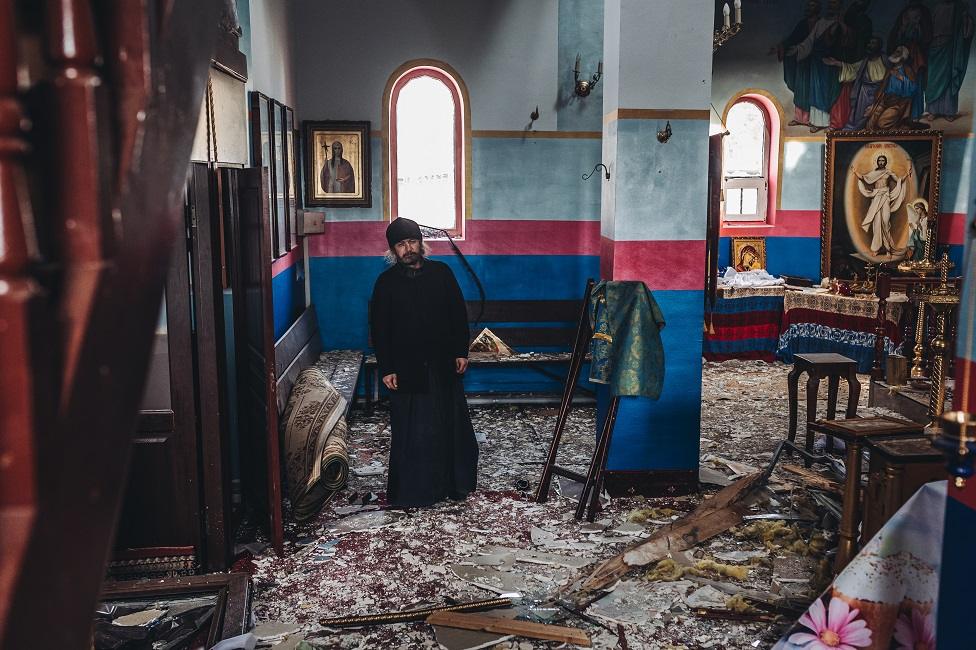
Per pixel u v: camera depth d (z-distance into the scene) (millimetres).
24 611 916
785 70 9148
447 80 7316
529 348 7496
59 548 978
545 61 7277
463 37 7195
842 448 5641
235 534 4281
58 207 950
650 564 3898
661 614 3443
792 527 4254
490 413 6953
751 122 9375
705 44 4695
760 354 9062
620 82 4688
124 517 3725
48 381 917
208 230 3625
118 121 1026
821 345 8703
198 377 3705
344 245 7312
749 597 3533
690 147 4762
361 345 7426
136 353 1141
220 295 3779
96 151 956
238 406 4508
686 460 4957
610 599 3576
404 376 4605
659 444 4934
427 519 4520
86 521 1042
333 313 7383
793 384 5754
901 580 2445
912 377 5746
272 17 5801
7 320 868
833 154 9234
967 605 1912
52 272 958
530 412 6984
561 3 7207
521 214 7441
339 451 4320
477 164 7348
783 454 5695
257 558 3992
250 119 4965
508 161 7371
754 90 9172
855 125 9219
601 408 5117
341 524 4438
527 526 4426
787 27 9062
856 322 8398
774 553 3990
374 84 7164
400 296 4617
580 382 7391
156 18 1104
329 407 4637
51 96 940
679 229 4809
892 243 9281
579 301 7547
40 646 967
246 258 4230
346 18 7062
